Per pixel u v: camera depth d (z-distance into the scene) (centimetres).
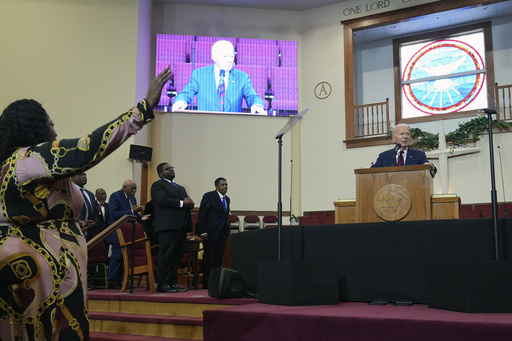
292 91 1240
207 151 1163
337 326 279
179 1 1249
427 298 362
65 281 170
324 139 1215
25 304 164
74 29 1047
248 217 1129
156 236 564
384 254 384
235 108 1199
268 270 364
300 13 1287
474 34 1262
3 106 1004
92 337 428
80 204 190
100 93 1025
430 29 1302
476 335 250
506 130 1077
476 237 355
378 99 1327
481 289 297
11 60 1024
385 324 269
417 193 386
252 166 1173
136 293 536
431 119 1224
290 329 289
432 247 368
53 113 1012
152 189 553
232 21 1260
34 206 174
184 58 1214
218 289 427
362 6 1238
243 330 301
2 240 169
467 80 1245
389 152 514
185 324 414
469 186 1090
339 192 1180
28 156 175
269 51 1248
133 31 1054
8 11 1042
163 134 1159
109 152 176
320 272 361
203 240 680
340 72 1231
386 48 1345
